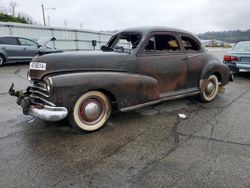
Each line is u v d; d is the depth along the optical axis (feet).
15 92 13.64
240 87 24.40
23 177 8.98
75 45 75.46
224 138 12.28
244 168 9.55
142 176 9.07
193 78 16.94
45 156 10.45
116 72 13.10
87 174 9.19
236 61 28.32
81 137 12.30
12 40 40.91
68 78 11.48
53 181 8.77
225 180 8.82
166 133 12.88
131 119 14.82
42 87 12.13
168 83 15.48
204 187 8.44
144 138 12.26
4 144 11.52
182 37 16.39
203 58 17.46
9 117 15.14
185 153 10.73
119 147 11.30
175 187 8.45
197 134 12.76
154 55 14.57
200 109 16.97
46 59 11.80
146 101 14.28
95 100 12.75
